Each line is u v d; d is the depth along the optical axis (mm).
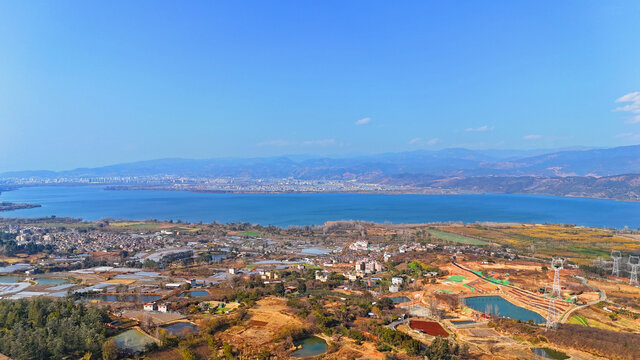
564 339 153500
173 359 138875
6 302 170500
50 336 142875
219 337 158625
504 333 164500
